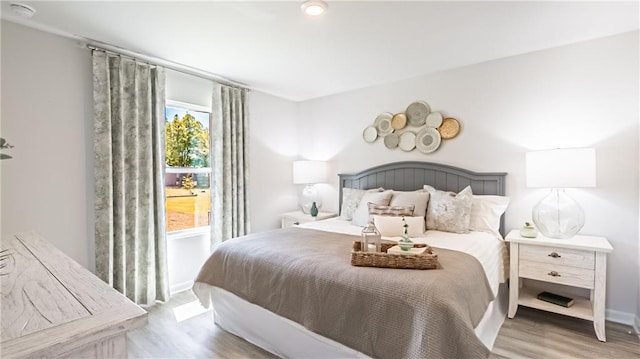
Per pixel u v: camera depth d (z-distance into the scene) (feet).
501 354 6.48
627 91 7.77
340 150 13.41
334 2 6.34
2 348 1.97
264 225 13.28
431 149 10.85
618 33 7.80
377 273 5.36
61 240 7.86
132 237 8.87
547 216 8.11
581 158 7.36
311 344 5.83
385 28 7.48
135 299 8.88
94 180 8.30
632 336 7.14
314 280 5.71
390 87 11.89
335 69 10.43
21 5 6.38
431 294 4.65
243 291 6.85
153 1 6.28
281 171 13.99
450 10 6.65
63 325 2.27
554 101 8.72
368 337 4.92
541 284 8.98
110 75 8.52
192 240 10.84
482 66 9.87
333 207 13.70
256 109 12.98
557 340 7.00
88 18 6.96
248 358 6.48
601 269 6.97
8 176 7.13
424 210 9.57
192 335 7.41
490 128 9.77
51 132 7.72
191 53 8.97
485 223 9.03
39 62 7.52
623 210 7.84
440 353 4.29
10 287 3.04
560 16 6.91
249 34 7.77
